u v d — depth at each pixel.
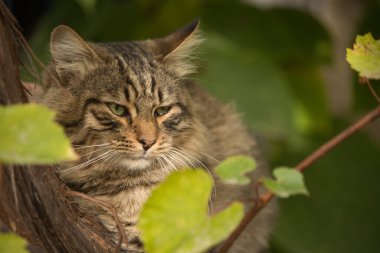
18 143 2.96
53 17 10.93
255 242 8.89
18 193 4.37
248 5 11.35
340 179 11.44
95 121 6.80
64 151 2.97
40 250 4.50
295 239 10.99
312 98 11.58
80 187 6.78
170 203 3.54
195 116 7.59
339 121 12.04
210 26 11.15
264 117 10.09
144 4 11.03
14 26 4.43
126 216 6.79
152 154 6.89
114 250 5.66
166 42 7.54
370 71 4.66
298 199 11.23
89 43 7.36
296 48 11.41
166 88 7.10
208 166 7.55
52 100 6.77
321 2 12.86
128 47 7.38
